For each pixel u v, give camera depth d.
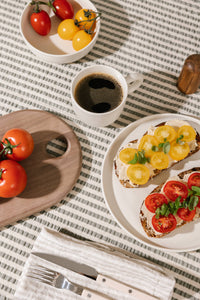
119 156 0.83
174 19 1.01
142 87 0.95
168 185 0.81
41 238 0.80
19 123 0.89
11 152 0.77
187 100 0.94
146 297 0.76
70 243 0.80
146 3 1.02
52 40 0.95
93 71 0.85
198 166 0.88
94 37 0.90
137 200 0.84
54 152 0.90
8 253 0.82
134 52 0.98
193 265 0.82
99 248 0.81
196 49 0.99
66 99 0.94
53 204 0.83
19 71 0.96
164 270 0.80
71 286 0.77
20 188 0.78
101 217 0.85
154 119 0.89
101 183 0.82
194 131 0.85
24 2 1.02
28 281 0.77
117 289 0.77
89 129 0.91
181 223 0.81
